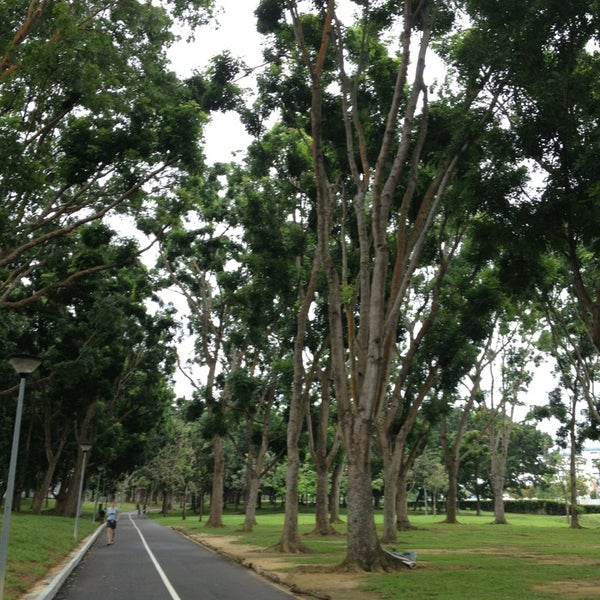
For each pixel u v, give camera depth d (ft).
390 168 68.85
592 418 144.36
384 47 69.82
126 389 170.91
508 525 161.79
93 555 74.69
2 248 72.84
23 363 36.40
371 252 80.89
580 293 51.93
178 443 228.63
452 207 67.56
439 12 61.36
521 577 49.62
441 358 90.22
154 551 81.15
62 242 99.30
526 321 120.37
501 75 54.19
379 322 56.80
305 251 94.43
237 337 107.14
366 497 55.77
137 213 85.66
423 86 61.62
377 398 58.49
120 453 174.19
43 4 63.21
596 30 49.96
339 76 66.74
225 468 237.86
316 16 69.72
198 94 77.36
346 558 54.90
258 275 90.27
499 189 51.08
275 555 70.23
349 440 58.03
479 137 57.62
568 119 48.57
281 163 84.12
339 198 85.40
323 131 70.64
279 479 262.88
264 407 125.39
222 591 44.06
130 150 67.82
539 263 67.26
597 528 151.23
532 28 50.49
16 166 57.93
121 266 85.40
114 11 72.49
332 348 62.39
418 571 54.34
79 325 121.90
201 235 111.24
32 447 164.96
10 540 61.21
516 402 173.06
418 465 244.42
